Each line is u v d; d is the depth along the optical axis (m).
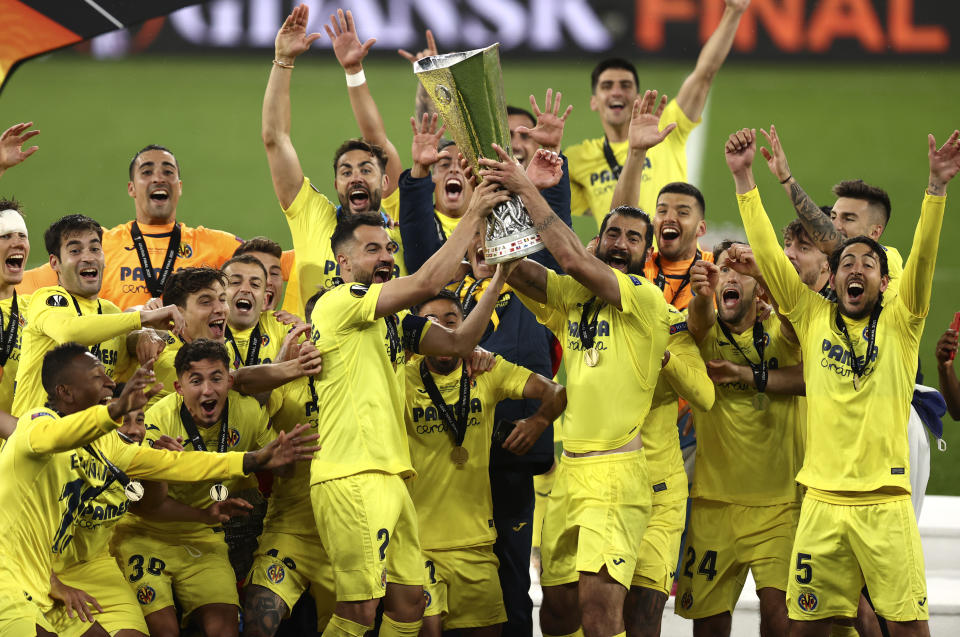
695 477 22.19
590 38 73.81
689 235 23.75
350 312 18.95
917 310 19.78
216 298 21.30
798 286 20.45
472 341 19.50
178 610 20.84
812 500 20.14
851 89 70.94
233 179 60.00
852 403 19.83
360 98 26.31
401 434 19.50
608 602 19.31
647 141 22.47
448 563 21.45
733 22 29.34
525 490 22.70
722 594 21.86
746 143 20.41
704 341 21.89
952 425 35.56
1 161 22.05
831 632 21.55
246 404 20.89
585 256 19.11
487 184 18.64
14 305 21.88
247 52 75.88
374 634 21.83
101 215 54.50
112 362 21.22
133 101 69.62
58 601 19.02
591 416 19.89
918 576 19.55
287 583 20.64
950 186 59.22
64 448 17.84
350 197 23.30
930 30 73.88
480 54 17.72
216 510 20.30
